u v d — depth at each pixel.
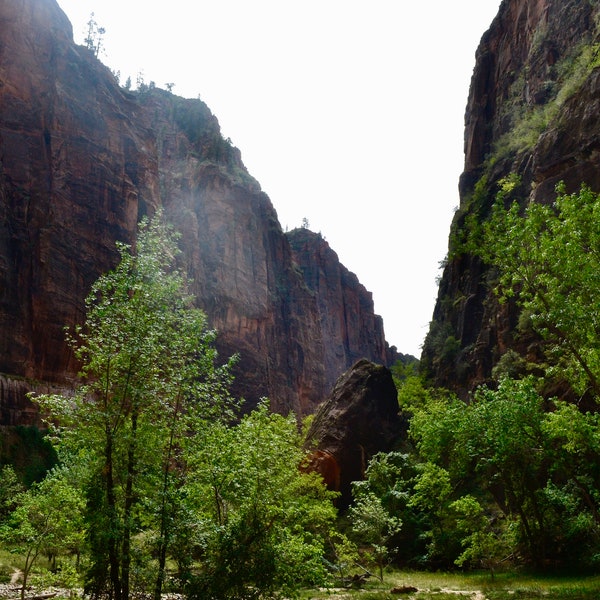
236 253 157.38
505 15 84.12
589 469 24.55
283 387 162.00
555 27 67.69
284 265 190.12
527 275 18.83
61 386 76.44
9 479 41.25
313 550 14.86
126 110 121.19
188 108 196.00
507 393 21.33
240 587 13.63
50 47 98.69
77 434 13.42
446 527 34.72
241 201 168.25
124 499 13.66
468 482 39.94
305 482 36.28
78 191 92.56
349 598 23.17
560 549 29.22
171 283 15.11
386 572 34.91
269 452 15.09
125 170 110.69
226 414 15.43
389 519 32.84
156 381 14.20
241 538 14.00
